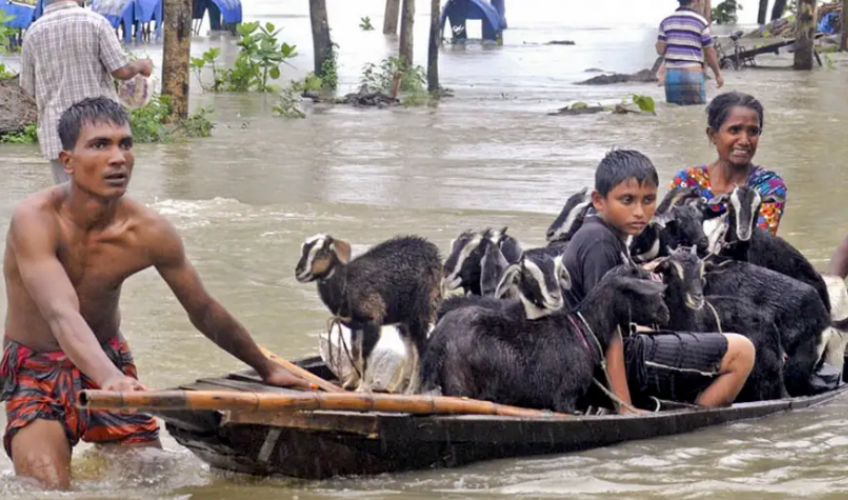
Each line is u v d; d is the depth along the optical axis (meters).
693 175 16.31
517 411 11.91
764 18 98.62
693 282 13.29
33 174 28.25
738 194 14.37
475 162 31.58
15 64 53.25
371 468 11.39
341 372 12.18
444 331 12.25
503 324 12.31
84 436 11.93
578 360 12.35
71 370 11.47
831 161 31.78
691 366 12.99
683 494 11.03
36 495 10.88
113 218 11.61
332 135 36.97
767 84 54.66
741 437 12.70
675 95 44.97
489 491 11.09
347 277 11.62
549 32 102.06
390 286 11.80
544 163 31.39
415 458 11.47
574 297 13.14
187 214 24.06
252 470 11.27
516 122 40.53
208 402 10.09
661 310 12.48
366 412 11.02
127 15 78.62
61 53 19.62
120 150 11.34
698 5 60.78
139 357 14.92
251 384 11.66
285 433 10.95
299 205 25.19
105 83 20.09
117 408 9.78
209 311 11.99
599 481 11.37
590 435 12.10
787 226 23.55
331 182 28.25
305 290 18.50
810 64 62.41
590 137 36.53
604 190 13.16
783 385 14.07
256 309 17.36
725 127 15.91
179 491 11.09
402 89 51.47
